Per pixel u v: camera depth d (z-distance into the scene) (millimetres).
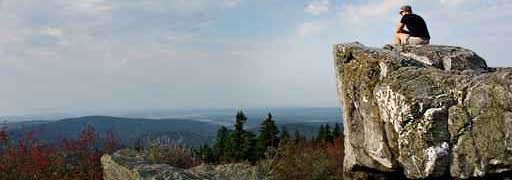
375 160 13820
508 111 11703
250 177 16031
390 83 13219
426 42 16609
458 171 12055
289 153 22484
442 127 12352
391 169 13336
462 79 12641
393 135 13023
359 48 14750
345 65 15016
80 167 16469
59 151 16484
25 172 15445
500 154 11625
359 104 14344
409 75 13227
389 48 16094
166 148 19172
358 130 14477
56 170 15992
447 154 12203
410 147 12570
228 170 16156
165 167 14492
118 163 14852
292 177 20812
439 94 12625
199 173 14992
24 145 15891
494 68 14852
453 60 14633
